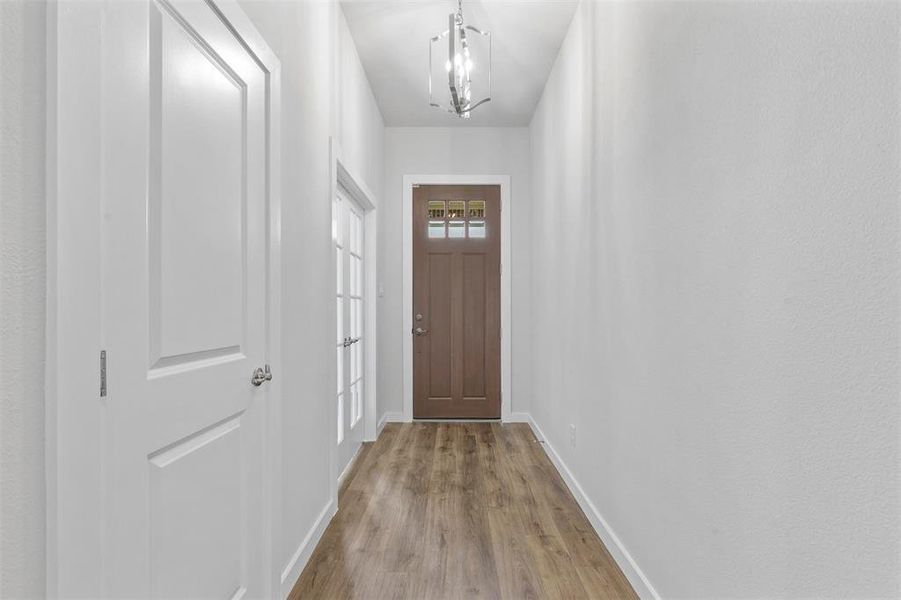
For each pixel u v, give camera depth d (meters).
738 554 1.18
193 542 1.20
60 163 0.80
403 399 4.62
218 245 1.31
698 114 1.37
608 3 2.21
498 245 4.64
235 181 1.41
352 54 3.12
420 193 4.64
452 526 2.42
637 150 1.85
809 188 0.94
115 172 0.92
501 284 4.62
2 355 0.72
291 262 1.91
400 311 4.62
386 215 4.59
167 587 1.10
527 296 4.61
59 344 0.80
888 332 0.77
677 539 1.51
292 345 1.92
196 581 1.21
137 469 0.99
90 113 0.86
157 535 1.07
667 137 1.58
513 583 1.91
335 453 2.57
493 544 2.23
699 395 1.37
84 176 0.85
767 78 1.06
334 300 2.56
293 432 1.93
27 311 0.76
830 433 0.89
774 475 1.04
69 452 0.81
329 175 2.49
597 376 2.38
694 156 1.40
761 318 1.09
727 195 1.23
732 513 1.21
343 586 1.89
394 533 2.34
